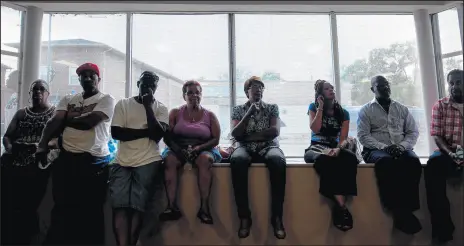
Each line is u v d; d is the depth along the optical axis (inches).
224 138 111.2
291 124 112.3
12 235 78.5
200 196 78.4
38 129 85.0
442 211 79.0
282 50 114.0
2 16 102.2
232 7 109.1
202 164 77.2
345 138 87.2
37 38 106.3
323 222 81.7
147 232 80.4
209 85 112.8
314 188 82.6
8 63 103.1
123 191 72.4
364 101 112.3
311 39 114.2
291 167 83.2
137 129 78.6
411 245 81.8
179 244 80.1
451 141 86.4
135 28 112.7
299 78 113.3
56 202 75.4
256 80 91.1
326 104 90.1
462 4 104.7
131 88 111.4
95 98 83.7
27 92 103.3
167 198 79.1
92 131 80.7
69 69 110.7
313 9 111.2
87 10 109.9
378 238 81.6
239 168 77.8
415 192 79.6
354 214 82.0
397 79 112.8
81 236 78.4
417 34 111.3
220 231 80.7
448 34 109.7
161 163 80.0
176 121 86.4
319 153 83.4
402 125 91.8
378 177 82.6
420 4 107.4
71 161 76.7
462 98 87.5
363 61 113.3
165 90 112.9
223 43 113.4
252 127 87.4
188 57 113.3
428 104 108.4
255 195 81.5
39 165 78.5
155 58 112.7
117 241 70.8
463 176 83.2
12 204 79.0
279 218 75.3
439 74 111.1
